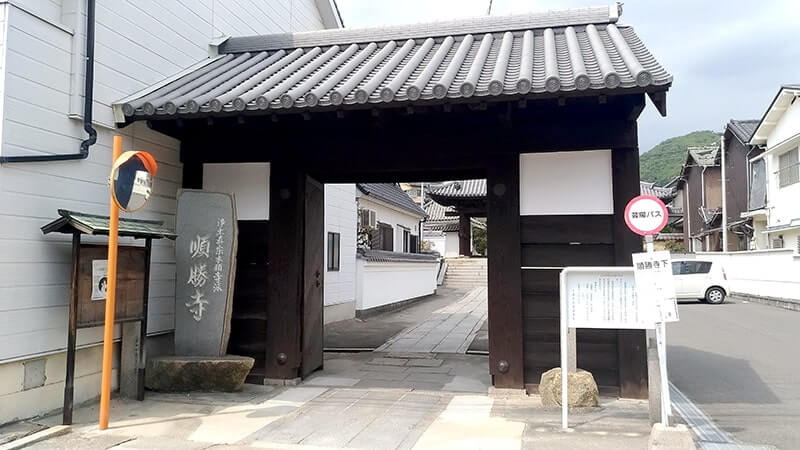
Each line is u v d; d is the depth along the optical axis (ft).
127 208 17.03
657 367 16.37
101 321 18.57
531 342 21.18
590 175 21.08
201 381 21.34
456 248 124.06
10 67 16.66
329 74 22.71
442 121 22.18
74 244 17.30
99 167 20.17
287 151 23.62
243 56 27.40
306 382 23.82
